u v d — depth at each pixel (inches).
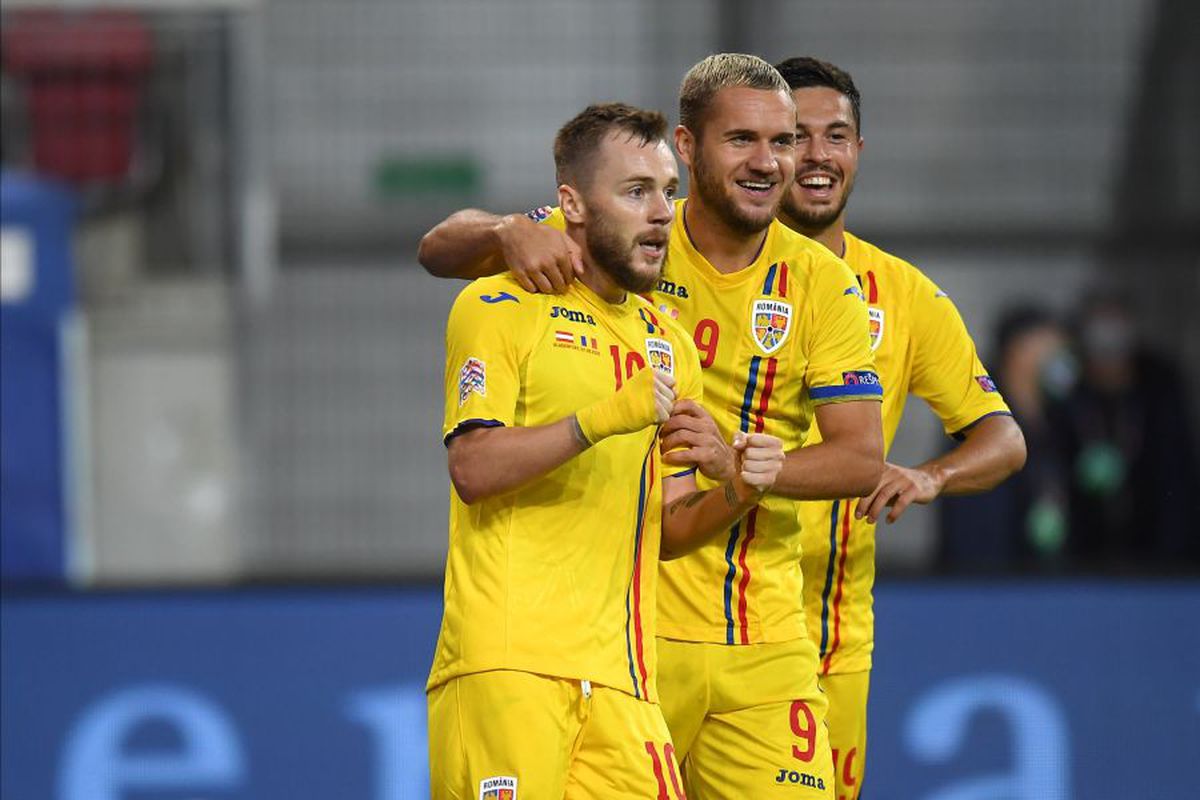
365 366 1114.1
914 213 1184.2
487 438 543.5
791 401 630.5
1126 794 893.2
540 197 1171.3
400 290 1128.8
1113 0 1186.6
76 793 885.2
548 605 558.6
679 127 613.9
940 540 998.4
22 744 886.4
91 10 1045.8
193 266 1061.1
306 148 1160.2
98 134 1050.7
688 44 1181.1
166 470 1045.8
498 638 555.2
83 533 1022.4
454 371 563.2
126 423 1041.5
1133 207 1183.6
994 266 1179.9
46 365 1004.6
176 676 894.4
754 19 1184.2
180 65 1058.1
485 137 1168.8
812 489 599.2
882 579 899.4
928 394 703.1
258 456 1093.8
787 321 621.6
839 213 666.8
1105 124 1186.6
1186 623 900.6
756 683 638.5
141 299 1050.1
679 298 626.5
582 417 534.6
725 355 625.0
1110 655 897.5
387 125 1166.3
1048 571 911.0
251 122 1069.8
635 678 575.8
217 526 1052.5
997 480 690.2
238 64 1064.2
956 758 888.9
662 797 572.4
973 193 1184.2
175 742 889.5
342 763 892.0
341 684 896.3
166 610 898.1
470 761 558.9
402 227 1152.8
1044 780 890.1
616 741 567.2
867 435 609.0
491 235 575.8
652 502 584.7
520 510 560.7
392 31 1167.6
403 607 902.4
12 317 1001.5
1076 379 1048.2
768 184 600.1
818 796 639.1
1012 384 1032.8
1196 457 1059.3
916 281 693.9
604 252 563.5
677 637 637.3
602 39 1176.2
